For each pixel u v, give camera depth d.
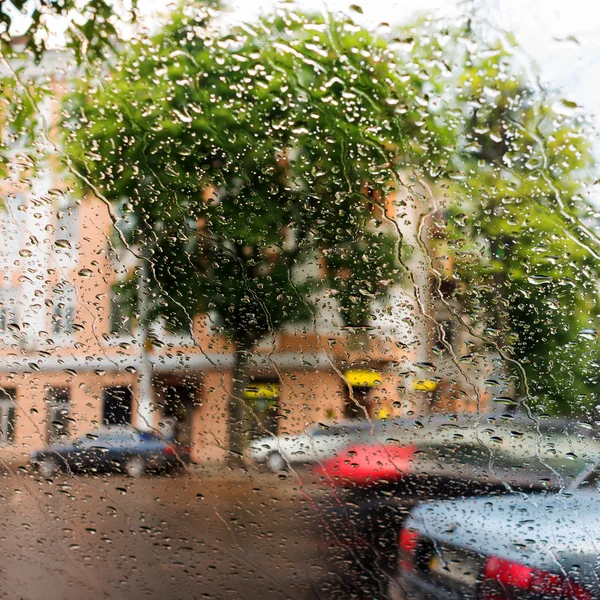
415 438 1.96
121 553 1.78
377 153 2.12
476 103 1.90
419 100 1.99
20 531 1.93
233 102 2.27
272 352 2.33
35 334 2.49
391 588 1.54
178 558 1.73
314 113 2.20
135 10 2.17
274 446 2.14
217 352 2.36
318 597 1.53
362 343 2.21
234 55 2.22
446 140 1.99
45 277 2.49
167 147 2.36
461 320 2.06
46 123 2.31
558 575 1.42
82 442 2.28
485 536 1.55
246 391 2.29
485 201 1.99
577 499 1.64
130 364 2.43
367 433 2.07
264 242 2.38
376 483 1.86
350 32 2.04
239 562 1.68
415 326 2.13
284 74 2.20
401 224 2.14
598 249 1.88
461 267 2.06
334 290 2.27
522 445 1.87
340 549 1.67
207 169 2.37
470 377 2.04
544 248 1.94
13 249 2.48
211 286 2.42
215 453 2.17
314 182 2.27
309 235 2.32
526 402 1.94
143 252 2.47
